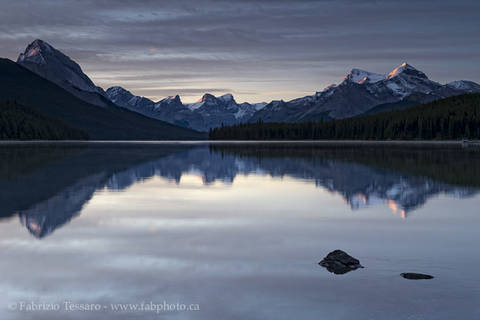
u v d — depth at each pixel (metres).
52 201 23.62
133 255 13.20
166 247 14.19
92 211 20.84
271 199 25.09
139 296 9.91
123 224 17.94
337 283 10.68
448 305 9.33
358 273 11.45
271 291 10.20
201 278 11.11
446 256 13.01
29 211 20.50
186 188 30.39
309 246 14.34
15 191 27.52
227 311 9.11
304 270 11.72
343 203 23.53
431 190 28.50
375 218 19.22
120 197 25.70
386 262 12.43
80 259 12.74
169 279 11.02
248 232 16.52
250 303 9.52
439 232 16.34
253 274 11.41
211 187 31.05
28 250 13.71
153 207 22.22
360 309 9.17
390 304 9.41
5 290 10.31
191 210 21.41
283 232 16.48
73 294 10.03
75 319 8.77
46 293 10.12
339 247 14.21
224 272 11.58
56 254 13.26
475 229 16.83
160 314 8.98
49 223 17.92
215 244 14.62
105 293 10.09
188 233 16.31
